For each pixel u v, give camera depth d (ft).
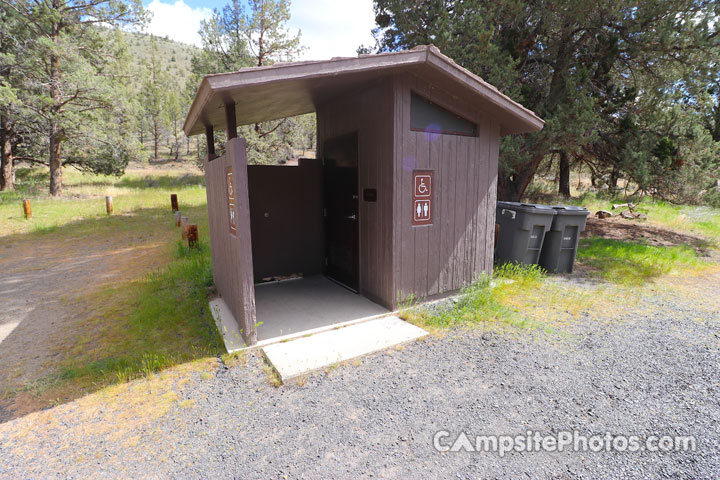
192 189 70.18
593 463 7.32
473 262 17.54
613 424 8.48
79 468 7.30
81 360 11.73
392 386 9.97
